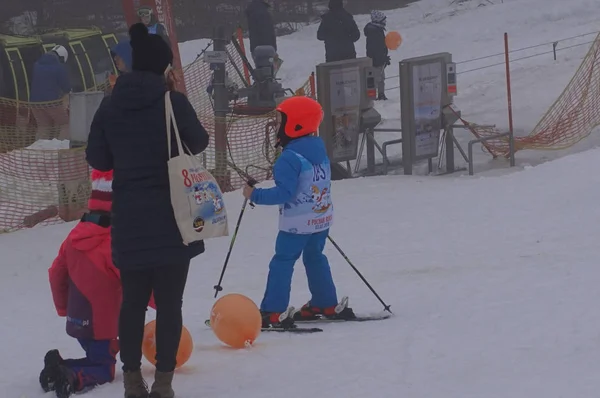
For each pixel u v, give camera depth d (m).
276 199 10.02
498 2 51.25
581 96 25.08
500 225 15.56
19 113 26.06
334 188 20.41
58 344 10.23
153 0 25.38
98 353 8.18
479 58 37.03
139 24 7.51
